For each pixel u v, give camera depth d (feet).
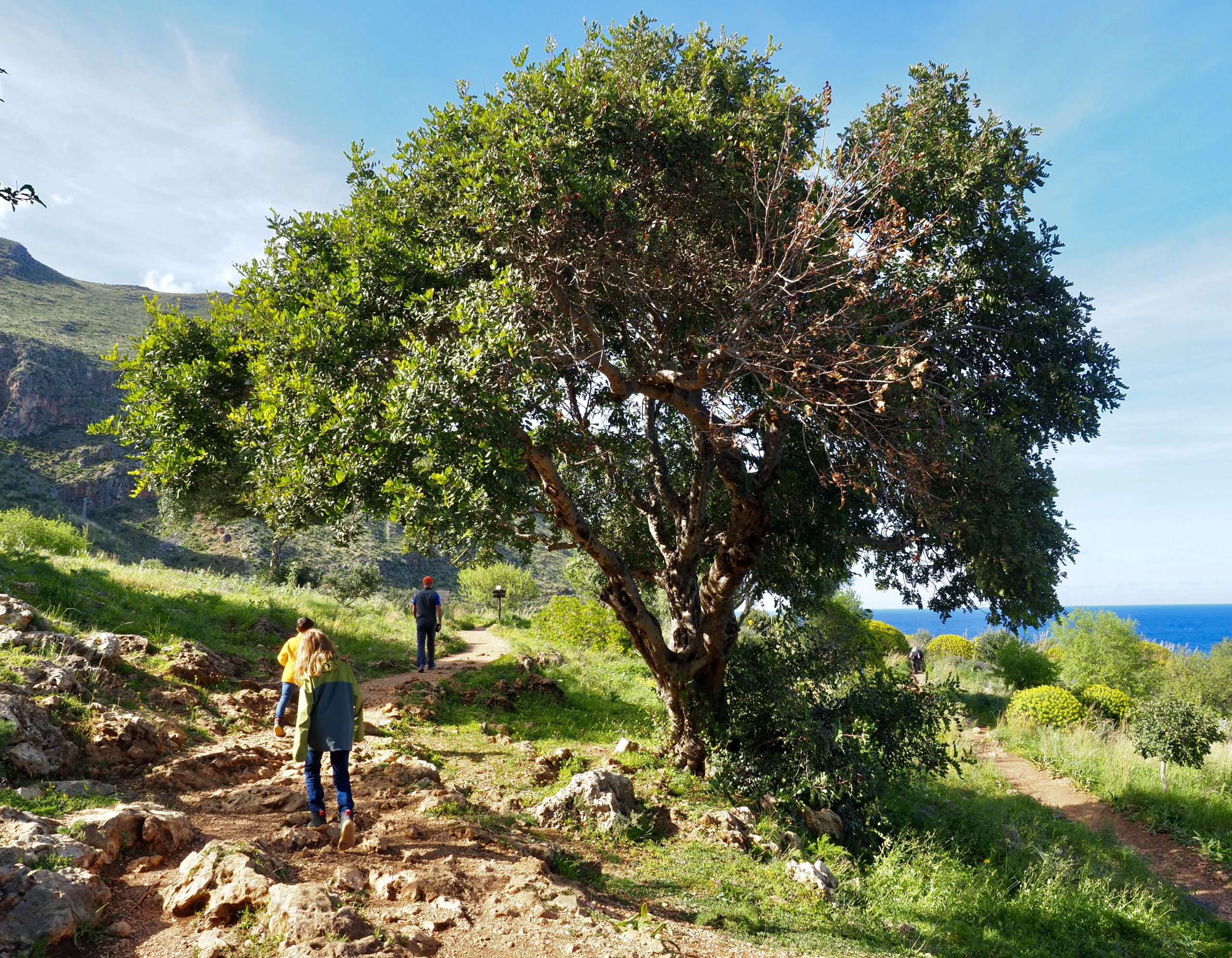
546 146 25.86
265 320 25.68
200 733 22.58
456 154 27.02
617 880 17.20
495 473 21.40
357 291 25.43
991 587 26.91
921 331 26.89
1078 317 28.81
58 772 16.46
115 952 10.50
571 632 70.38
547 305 28.02
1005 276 28.09
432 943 11.53
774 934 15.84
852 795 29.73
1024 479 25.77
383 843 15.84
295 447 21.76
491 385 21.40
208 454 25.66
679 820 23.76
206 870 12.31
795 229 24.44
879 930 18.69
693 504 32.86
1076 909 26.12
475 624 93.20
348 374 24.56
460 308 22.53
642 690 49.85
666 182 28.84
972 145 28.07
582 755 30.30
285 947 10.64
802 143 28.30
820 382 25.04
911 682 34.40
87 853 12.23
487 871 14.89
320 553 192.65
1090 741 55.21
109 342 329.11
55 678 20.21
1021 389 28.81
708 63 28.89
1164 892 30.96
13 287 379.76
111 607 32.42
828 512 34.04
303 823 16.61
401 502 20.40
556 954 11.80
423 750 25.96
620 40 30.66
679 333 31.63
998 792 44.27
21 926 10.09
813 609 40.55
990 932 22.16
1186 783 45.68
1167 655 94.32
